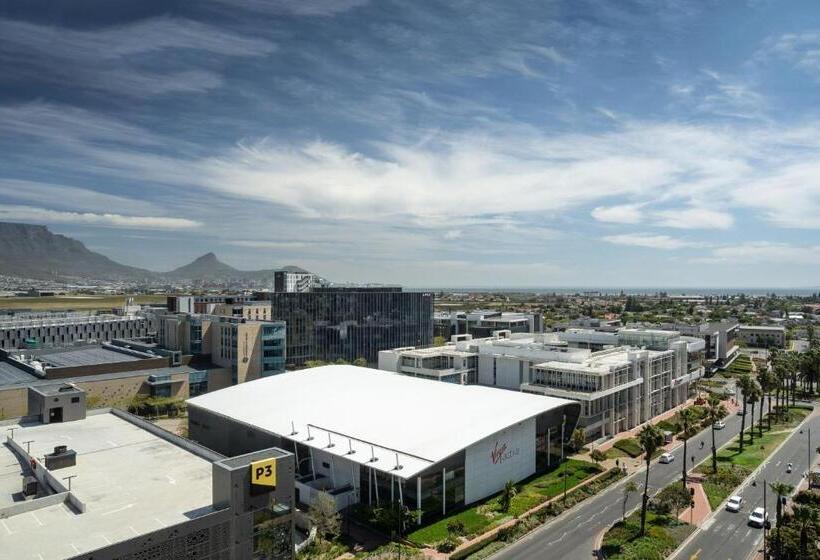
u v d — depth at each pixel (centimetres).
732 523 8238
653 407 14850
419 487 7956
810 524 6569
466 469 8731
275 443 9962
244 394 11994
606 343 17750
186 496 6347
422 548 7344
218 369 16700
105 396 14725
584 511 8675
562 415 10850
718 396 16575
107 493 6438
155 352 18050
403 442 8656
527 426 9981
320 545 7300
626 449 11750
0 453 8112
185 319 18362
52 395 9612
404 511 7638
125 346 19850
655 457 11475
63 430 9169
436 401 10462
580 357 13450
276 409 10788
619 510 8712
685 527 8050
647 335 17000
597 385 12212
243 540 5591
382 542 7494
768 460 11225
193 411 12100
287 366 19425
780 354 19138
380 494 8406
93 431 9119
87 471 7200
